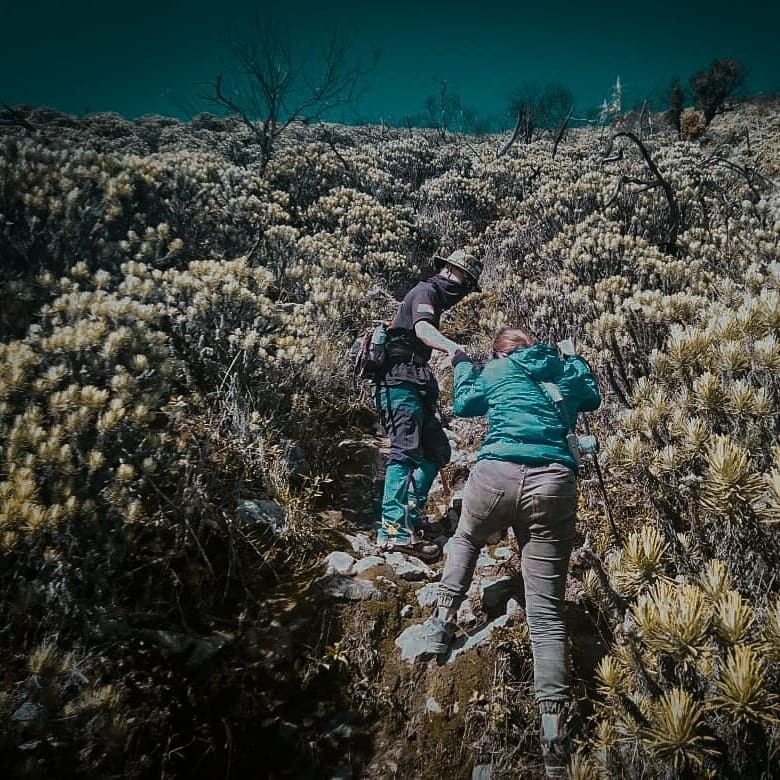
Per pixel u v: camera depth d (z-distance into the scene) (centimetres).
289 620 274
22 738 203
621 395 386
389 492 330
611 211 725
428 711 248
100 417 266
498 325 538
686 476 253
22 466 243
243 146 1419
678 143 1182
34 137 595
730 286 404
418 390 338
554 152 1327
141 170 581
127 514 252
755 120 2108
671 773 189
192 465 310
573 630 273
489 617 287
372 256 712
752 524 212
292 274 580
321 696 252
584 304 504
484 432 436
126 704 224
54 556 226
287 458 368
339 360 482
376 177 1001
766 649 169
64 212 451
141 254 473
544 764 231
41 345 300
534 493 238
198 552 288
